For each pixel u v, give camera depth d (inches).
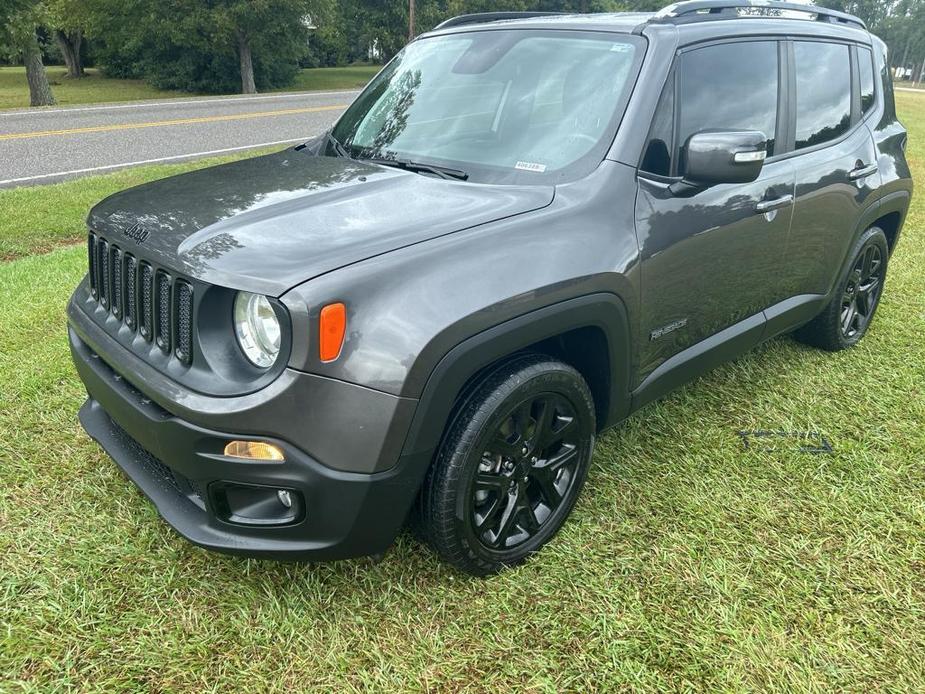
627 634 88.6
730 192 117.1
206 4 1350.9
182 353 83.3
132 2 1341.0
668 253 106.0
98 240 99.6
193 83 1446.9
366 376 76.5
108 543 100.2
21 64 2021.4
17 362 151.1
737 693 81.1
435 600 92.9
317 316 74.7
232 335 80.8
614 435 133.0
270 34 1365.7
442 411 81.3
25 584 92.7
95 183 334.6
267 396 75.9
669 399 147.1
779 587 97.0
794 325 150.5
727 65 120.3
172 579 94.1
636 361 107.4
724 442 131.4
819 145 143.3
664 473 121.7
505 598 93.5
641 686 81.8
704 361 124.2
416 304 78.9
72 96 1293.1
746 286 127.6
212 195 98.7
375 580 95.7
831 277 154.2
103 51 1569.9
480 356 82.8
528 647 86.5
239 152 460.4
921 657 86.4
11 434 126.0
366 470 78.6
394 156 116.2
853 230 154.3
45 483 113.0
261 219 88.4
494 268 85.0
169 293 83.4
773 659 85.7
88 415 108.7
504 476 93.4
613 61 111.1
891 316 195.0
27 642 84.0
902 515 112.7
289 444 77.2
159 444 84.3
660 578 97.8
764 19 132.3
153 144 493.7
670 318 111.3
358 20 1732.3
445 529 88.3
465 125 116.0
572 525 107.8
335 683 81.0
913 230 285.3
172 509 88.0
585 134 106.0
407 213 90.7
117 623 87.2
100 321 98.3
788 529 108.7
